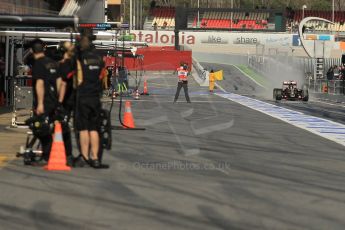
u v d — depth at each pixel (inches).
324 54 5487.2
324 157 1262.3
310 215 749.9
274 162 1182.9
